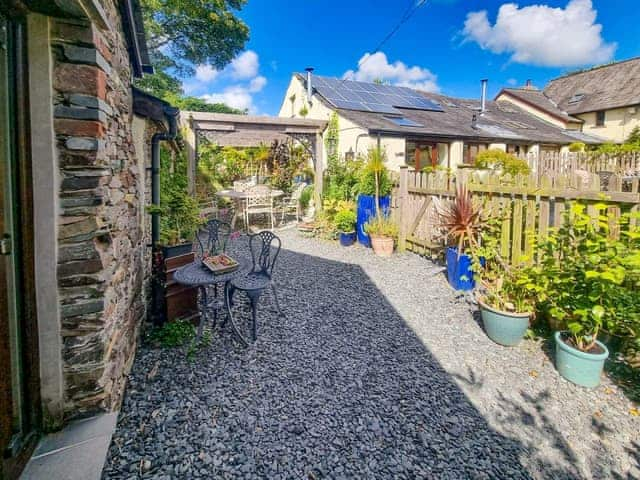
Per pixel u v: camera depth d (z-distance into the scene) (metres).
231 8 12.02
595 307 2.25
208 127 7.94
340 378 2.46
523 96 18.52
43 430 1.74
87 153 1.72
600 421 2.05
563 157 9.07
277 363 2.64
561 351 2.47
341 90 12.66
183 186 5.61
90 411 1.84
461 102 16.53
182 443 1.83
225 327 3.24
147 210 3.33
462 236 4.24
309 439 1.89
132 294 2.68
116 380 2.06
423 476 1.67
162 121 3.75
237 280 3.28
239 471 1.67
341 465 1.73
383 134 9.75
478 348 2.90
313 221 8.55
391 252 6.14
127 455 1.73
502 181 4.11
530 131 13.71
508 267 3.37
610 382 2.40
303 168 10.91
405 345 2.96
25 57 1.58
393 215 6.69
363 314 3.62
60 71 1.64
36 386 1.70
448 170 6.14
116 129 2.27
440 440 1.90
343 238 6.98
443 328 3.29
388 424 2.02
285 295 4.18
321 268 5.38
